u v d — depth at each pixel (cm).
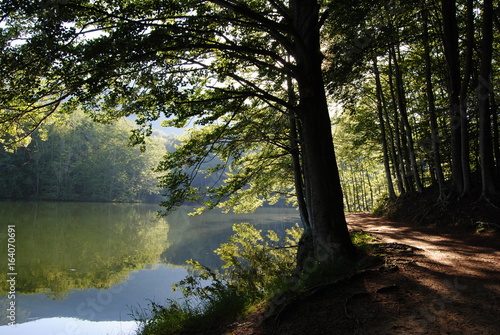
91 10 610
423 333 315
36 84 599
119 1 635
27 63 568
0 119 662
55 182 6125
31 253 1606
